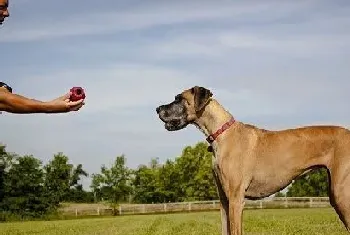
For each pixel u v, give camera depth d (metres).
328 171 7.85
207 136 8.47
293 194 66.06
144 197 74.69
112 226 22.62
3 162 58.88
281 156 8.00
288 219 22.11
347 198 7.52
